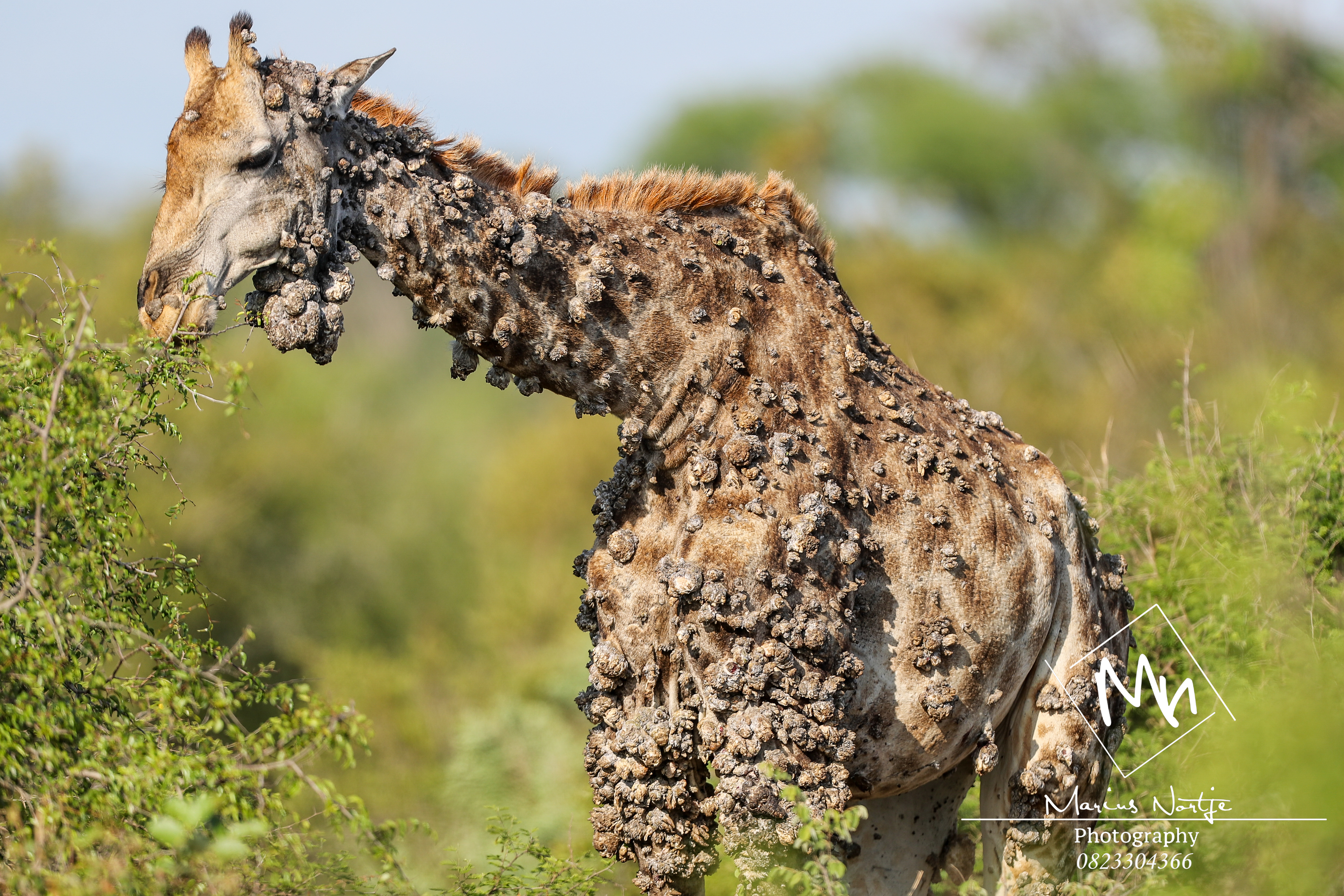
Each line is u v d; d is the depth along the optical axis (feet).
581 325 48.78
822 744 47.37
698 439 48.75
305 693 42.09
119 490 48.55
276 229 46.55
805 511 47.52
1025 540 51.29
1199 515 75.92
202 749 45.39
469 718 112.47
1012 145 312.71
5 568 43.91
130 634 45.03
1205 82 270.46
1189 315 221.46
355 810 40.55
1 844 42.78
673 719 48.47
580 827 84.58
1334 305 224.53
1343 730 53.88
